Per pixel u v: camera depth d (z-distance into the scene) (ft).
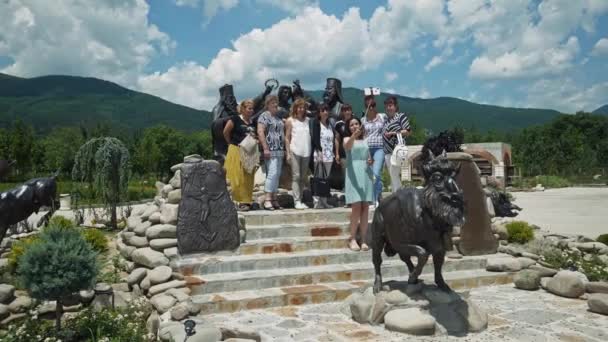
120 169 42.70
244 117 30.35
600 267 27.48
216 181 24.25
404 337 16.85
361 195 25.02
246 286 21.56
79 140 140.05
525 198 94.73
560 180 146.41
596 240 35.91
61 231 17.47
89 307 19.79
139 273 21.94
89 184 44.55
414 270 18.40
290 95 38.75
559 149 196.13
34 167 163.12
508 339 16.72
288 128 29.89
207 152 202.80
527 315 19.51
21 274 16.53
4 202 23.41
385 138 29.81
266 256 23.85
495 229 31.55
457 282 23.98
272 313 19.76
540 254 30.27
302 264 23.95
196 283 20.88
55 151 142.61
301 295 21.02
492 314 19.70
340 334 17.22
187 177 23.91
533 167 189.88
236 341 15.33
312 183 32.94
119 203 45.06
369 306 18.44
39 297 16.39
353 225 25.55
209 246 23.50
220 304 19.74
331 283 22.80
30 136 168.14
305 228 26.50
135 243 24.13
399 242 18.28
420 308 17.90
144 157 158.10
